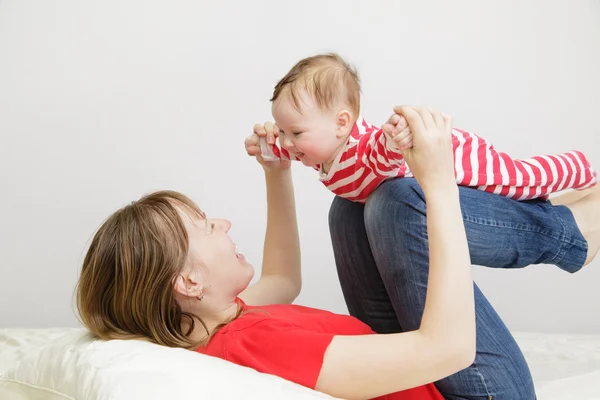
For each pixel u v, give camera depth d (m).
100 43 3.02
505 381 1.35
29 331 2.36
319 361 1.14
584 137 3.19
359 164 1.43
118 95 3.03
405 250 1.33
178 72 3.04
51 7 3.01
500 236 1.44
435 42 3.12
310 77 1.49
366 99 3.11
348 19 3.08
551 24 3.15
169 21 3.03
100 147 3.03
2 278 3.05
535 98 3.16
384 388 1.13
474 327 1.13
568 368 1.99
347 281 1.63
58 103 3.02
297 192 3.10
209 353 1.23
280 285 1.64
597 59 3.18
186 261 1.27
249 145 1.63
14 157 3.03
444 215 1.15
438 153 1.16
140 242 1.25
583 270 3.21
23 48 3.01
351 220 1.58
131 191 3.04
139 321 1.27
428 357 1.11
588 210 1.63
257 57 3.06
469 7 3.12
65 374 1.19
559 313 3.21
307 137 1.49
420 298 1.33
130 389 1.06
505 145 3.16
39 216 3.04
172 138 3.05
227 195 3.08
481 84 3.14
